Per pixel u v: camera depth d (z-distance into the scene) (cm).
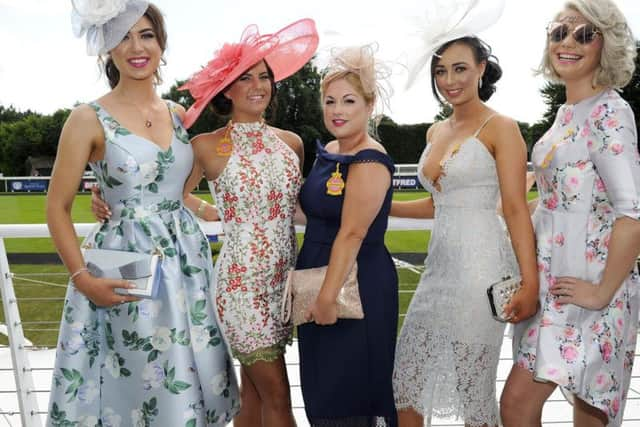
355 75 207
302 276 214
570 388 196
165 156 212
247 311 220
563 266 203
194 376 212
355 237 206
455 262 223
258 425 252
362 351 217
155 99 221
